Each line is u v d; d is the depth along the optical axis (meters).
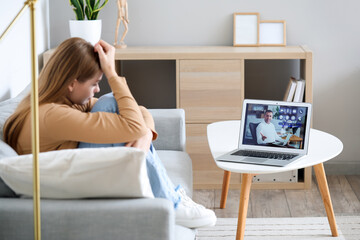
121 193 1.42
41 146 1.70
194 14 3.48
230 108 3.20
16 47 2.63
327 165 3.57
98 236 1.37
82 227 1.36
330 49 3.47
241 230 2.26
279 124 2.33
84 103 1.86
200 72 3.17
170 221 1.37
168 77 3.60
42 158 1.41
